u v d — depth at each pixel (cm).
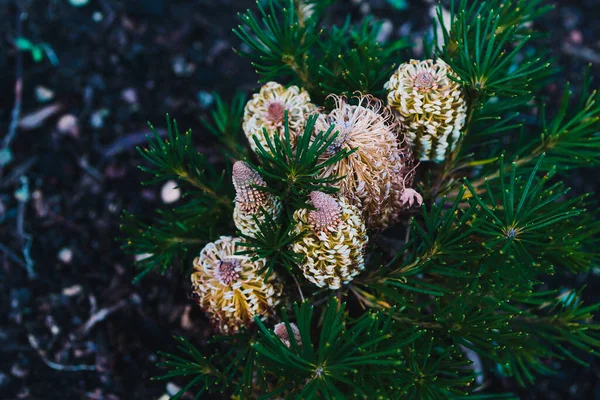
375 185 52
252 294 54
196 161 64
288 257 51
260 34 58
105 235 81
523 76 55
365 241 51
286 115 49
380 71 62
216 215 63
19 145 86
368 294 58
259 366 54
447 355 53
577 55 93
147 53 90
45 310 78
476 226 51
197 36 92
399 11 94
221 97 88
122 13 92
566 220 58
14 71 88
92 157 85
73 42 90
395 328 56
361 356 47
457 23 55
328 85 60
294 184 51
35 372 76
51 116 87
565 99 58
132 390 75
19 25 91
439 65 53
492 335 54
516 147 65
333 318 48
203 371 58
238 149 70
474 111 56
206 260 55
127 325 77
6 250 81
